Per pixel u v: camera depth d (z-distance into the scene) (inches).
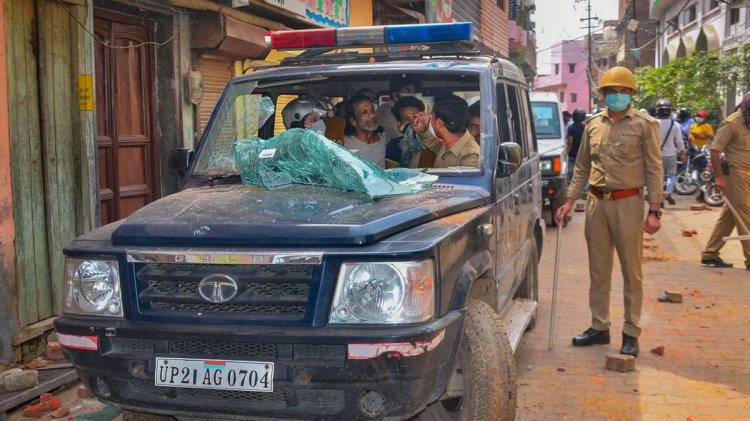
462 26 183.6
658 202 216.8
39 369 208.8
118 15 278.7
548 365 218.8
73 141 235.6
